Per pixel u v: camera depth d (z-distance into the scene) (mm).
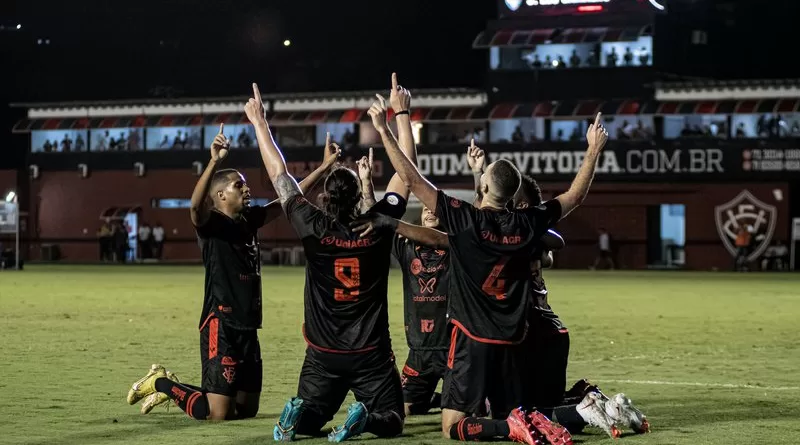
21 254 57469
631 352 14039
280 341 15188
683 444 7527
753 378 11430
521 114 50344
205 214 8273
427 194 7504
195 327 17406
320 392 7801
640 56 49969
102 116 57531
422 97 52594
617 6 50094
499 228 7441
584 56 50750
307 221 7605
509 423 7395
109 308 21828
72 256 57531
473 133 51750
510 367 7609
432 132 52625
